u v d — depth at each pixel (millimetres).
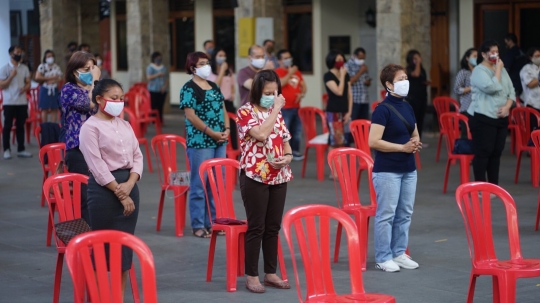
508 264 6848
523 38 20484
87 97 8773
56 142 11383
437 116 18547
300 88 16828
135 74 27156
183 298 7754
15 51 17625
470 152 12719
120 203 6988
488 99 11758
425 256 9188
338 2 24953
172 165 10852
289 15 25984
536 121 14117
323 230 6129
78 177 7930
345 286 8047
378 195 8461
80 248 5340
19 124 18062
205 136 10023
